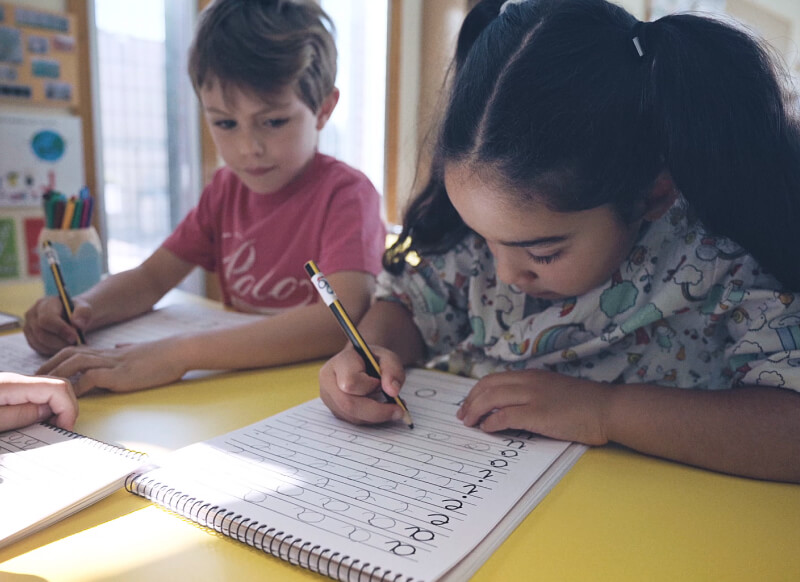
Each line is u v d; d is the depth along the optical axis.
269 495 0.44
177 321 0.96
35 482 0.45
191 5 1.71
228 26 0.92
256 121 0.95
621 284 0.64
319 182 1.08
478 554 0.38
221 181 1.18
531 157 0.50
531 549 0.39
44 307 0.81
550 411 0.55
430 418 0.60
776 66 0.56
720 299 0.60
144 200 1.81
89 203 1.04
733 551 0.40
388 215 2.51
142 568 0.37
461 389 0.68
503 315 0.74
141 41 1.68
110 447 0.51
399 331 0.77
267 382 0.72
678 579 0.37
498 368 0.73
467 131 0.53
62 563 0.37
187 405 0.64
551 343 0.68
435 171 0.67
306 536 0.39
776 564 0.38
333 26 1.10
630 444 0.53
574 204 0.51
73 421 0.57
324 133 2.39
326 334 0.80
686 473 0.51
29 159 1.33
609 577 0.37
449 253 0.76
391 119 2.45
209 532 0.41
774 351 0.55
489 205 0.52
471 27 0.64
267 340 0.76
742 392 0.54
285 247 1.09
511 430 0.57
